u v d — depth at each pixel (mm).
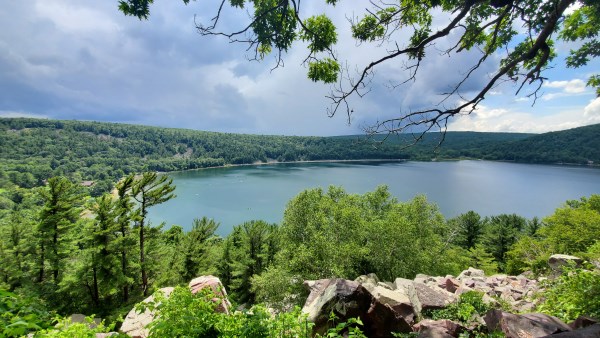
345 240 25203
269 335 3670
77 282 21703
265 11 5711
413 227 24984
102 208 21797
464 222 53062
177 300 3969
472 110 5406
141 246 23828
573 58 6895
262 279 21469
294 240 28469
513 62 5203
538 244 21688
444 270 27594
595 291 5902
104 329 3725
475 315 6898
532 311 7898
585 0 5469
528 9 6125
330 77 6887
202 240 33281
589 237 18312
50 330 3316
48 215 22219
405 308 8039
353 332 3811
